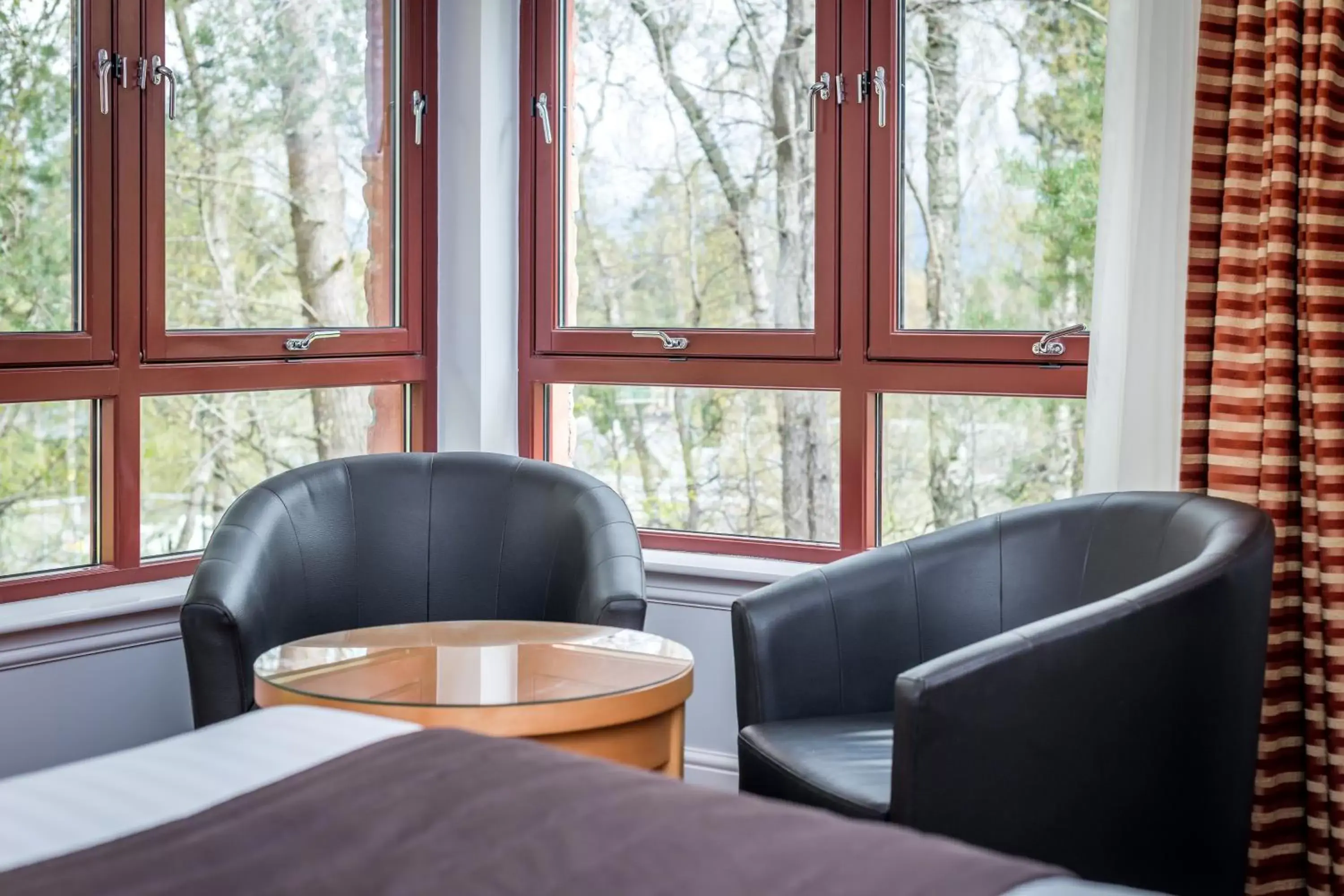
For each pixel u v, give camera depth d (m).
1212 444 2.50
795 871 1.18
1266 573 2.12
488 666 2.25
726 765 3.24
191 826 1.34
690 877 1.17
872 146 3.12
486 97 3.47
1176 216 2.58
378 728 1.69
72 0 2.81
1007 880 1.15
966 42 3.01
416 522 2.96
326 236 3.33
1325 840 2.43
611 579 2.62
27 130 2.75
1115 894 1.17
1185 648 2.03
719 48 3.31
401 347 3.49
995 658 1.89
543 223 3.55
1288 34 2.40
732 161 3.31
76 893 1.17
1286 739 2.49
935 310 3.09
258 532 2.68
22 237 2.75
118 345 2.89
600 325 3.52
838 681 2.45
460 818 1.33
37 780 1.51
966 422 3.08
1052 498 2.99
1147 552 2.35
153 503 3.01
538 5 3.52
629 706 2.08
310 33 3.26
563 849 1.25
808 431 3.28
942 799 1.86
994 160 3.00
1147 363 2.60
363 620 2.90
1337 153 2.38
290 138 3.23
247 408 3.19
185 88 3.01
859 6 3.11
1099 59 2.87
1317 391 2.38
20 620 2.60
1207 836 2.09
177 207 3.01
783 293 3.27
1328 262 2.38
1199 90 2.50
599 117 3.49
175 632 2.89
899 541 3.03
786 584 2.44
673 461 3.46
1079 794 1.96
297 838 1.29
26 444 2.79
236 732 1.68
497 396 3.56
